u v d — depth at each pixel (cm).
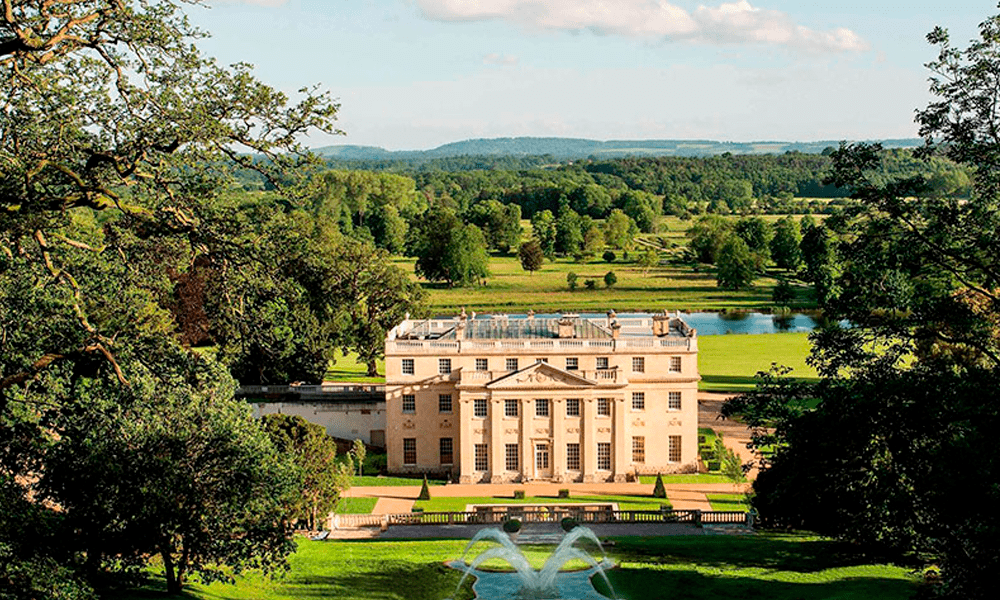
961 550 4062
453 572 7144
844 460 5278
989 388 4378
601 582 6844
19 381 3944
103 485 4909
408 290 16138
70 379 4753
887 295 5128
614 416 11500
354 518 9388
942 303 4972
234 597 6066
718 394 15212
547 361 11638
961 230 4909
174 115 3503
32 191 3441
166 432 5141
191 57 3603
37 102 3588
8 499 4184
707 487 11056
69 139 3628
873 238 5159
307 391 13275
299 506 8269
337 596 6400
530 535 8856
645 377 11638
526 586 6738
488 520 9594
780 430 5534
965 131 4803
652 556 7606
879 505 5150
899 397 4731
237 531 5334
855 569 6894
